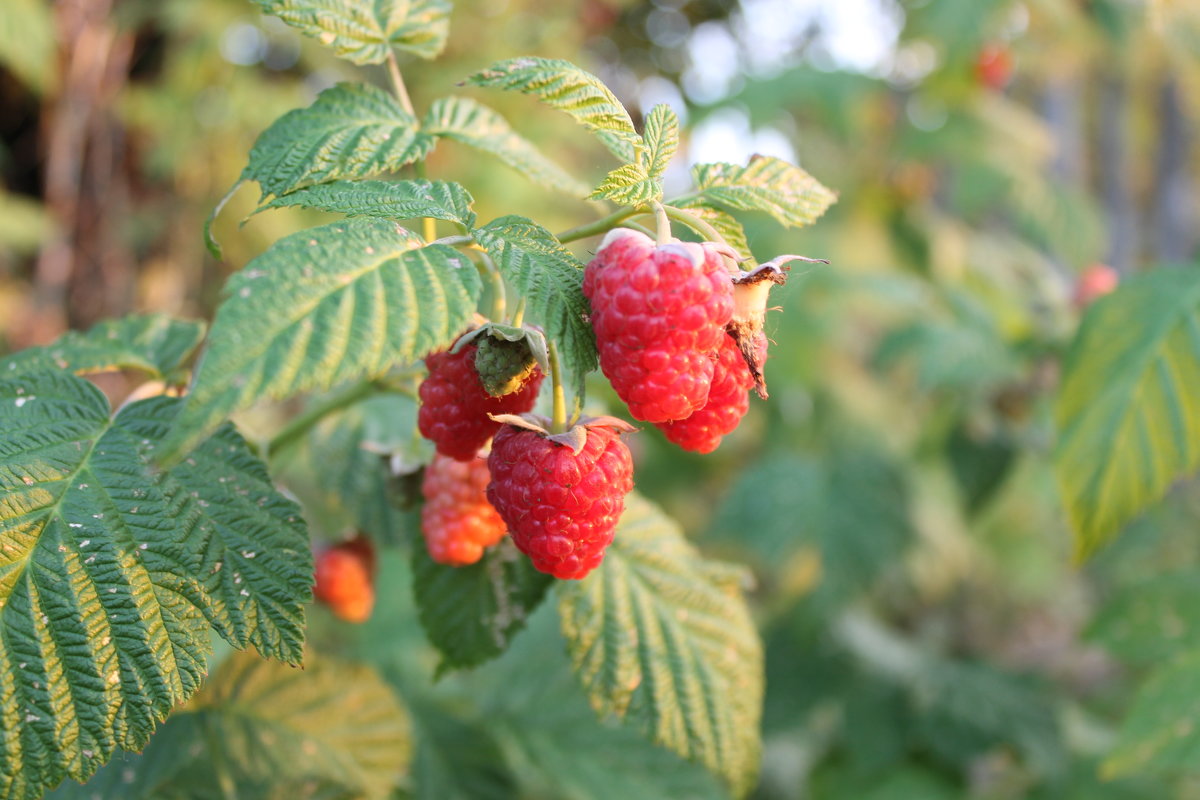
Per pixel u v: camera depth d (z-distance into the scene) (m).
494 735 0.42
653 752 0.41
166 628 0.27
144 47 0.81
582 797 0.40
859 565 0.63
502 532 0.31
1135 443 0.39
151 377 0.33
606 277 0.26
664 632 0.32
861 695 0.60
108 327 0.32
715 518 0.67
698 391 0.26
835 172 0.78
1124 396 0.39
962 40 0.65
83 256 0.78
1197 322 0.39
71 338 0.32
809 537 0.63
